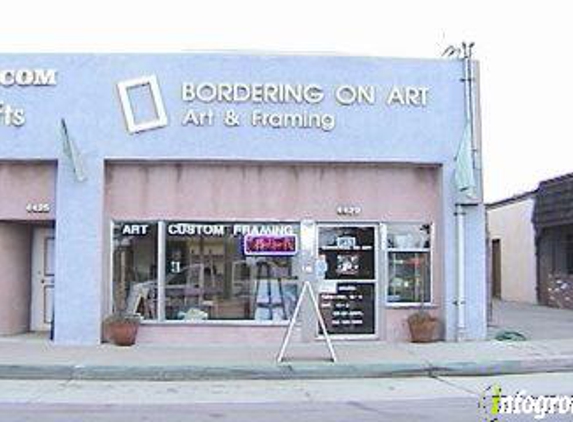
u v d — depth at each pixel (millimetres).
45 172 17016
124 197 16875
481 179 17031
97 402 11344
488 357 14695
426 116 17047
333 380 13461
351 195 17172
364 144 16891
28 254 18219
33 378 13492
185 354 15109
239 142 16703
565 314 24422
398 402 11273
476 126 17125
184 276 16859
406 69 17078
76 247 16422
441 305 17109
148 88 16672
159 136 16641
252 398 11688
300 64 16859
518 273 31391
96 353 15086
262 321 16828
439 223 17219
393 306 17062
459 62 17156
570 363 14477
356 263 17094
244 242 16969
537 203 28609
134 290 16828
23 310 17984
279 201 17031
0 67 16641
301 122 16797
